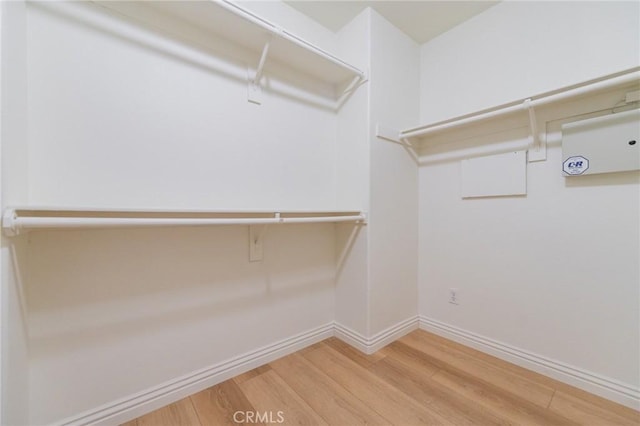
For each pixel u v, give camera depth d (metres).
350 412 1.11
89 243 1.00
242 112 1.39
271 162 1.50
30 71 0.89
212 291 1.30
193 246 1.24
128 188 1.07
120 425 1.04
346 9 1.61
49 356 0.92
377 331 1.63
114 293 1.05
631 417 1.07
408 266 1.84
